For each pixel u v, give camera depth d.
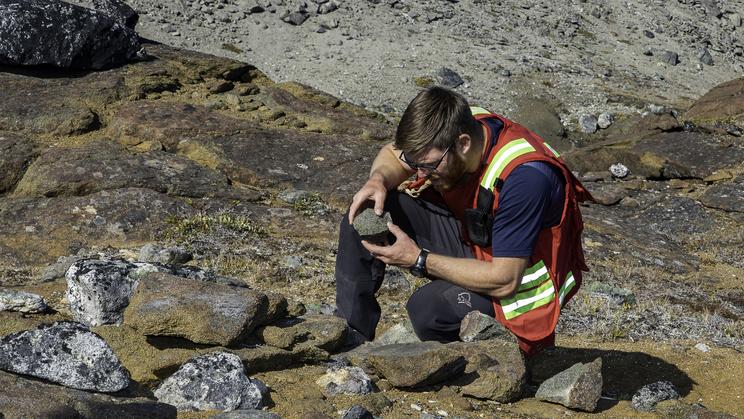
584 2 21.86
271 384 3.59
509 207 3.54
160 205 6.96
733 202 9.69
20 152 7.47
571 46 19.41
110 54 9.85
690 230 9.12
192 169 7.75
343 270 4.05
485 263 3.61
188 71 10.42
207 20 17.16
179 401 3.30
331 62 16.61
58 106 8.56
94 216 6.65
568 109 16.06
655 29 21.53
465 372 3.82
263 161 8.30
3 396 2.98
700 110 13.51
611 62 19.00
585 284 6.78
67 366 3.21
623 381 4.63
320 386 3.62
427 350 3.75
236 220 6.98
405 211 3.90
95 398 3.16
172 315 3.61
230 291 3.78
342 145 9.02
